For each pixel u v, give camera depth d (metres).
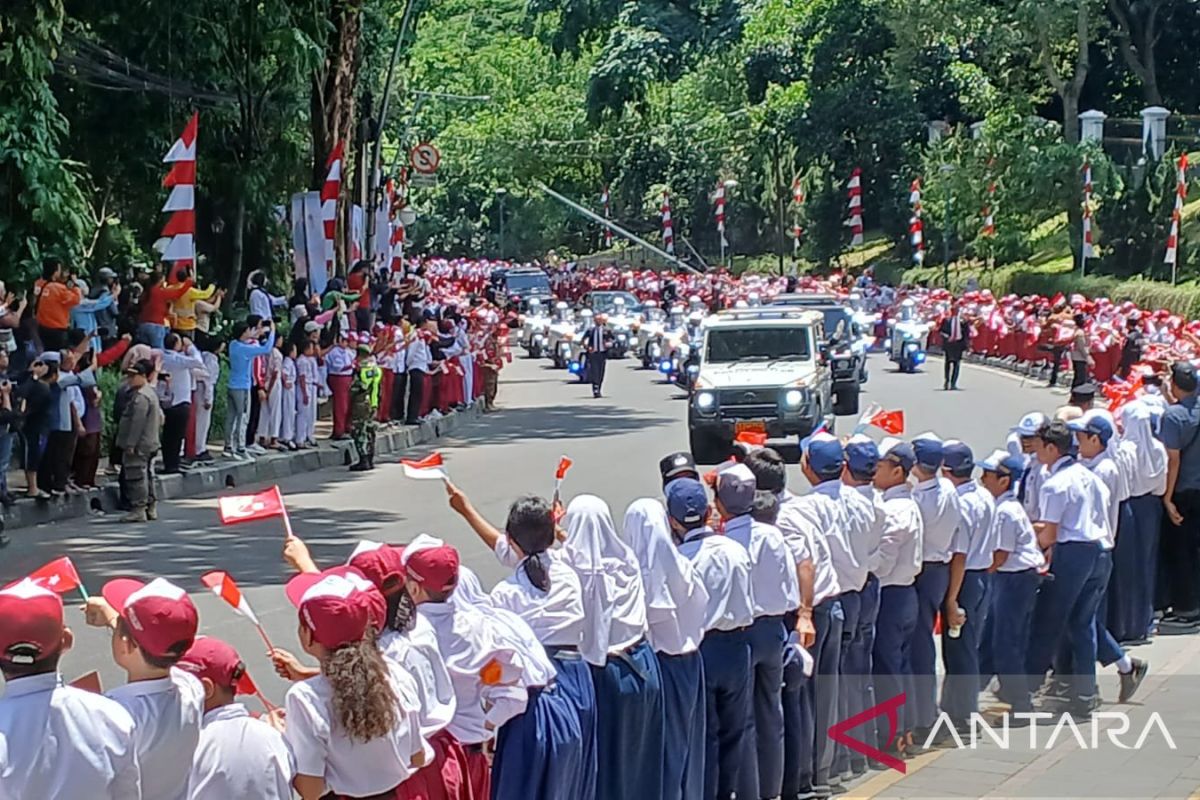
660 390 45.47
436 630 7.16
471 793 7.14
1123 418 14.76
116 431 21.75
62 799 5.35
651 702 8.20
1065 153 61.12
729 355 30.58
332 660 6.30
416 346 33.62
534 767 7.57
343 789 6.38
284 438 28.36
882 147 76.44
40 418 21.27
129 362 21.70
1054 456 12.57
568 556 8.12
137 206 38.12
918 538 11.22
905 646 11.37
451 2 121.56
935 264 73.75
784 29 83.81
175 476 24.47
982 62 75.31
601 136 100.19
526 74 110.56
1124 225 58.31
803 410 29.02
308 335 28.92
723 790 9.40
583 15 86.00
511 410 40.06
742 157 88.44
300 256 36.53
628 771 8.16
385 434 31.39
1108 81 72.75
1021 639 12.40
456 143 104.38
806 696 10.02
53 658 5.47
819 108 77.31
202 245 38.34
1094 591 12.46
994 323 53.03
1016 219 65.25
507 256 107.75
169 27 34.28
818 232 80.12
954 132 71.31
